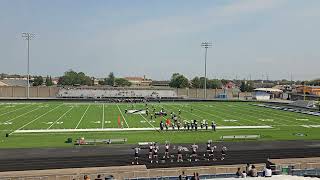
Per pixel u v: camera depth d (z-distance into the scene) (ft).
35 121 221.87
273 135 184.14
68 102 378.73
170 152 140.77
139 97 466.70
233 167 114.83
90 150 142.82
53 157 130.21
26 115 252.01
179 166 120.78
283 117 263.49
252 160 130.11
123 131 189.57
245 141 167.02
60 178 103.60
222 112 291.58
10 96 453.99
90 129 194.70
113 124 214.28
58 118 237.66
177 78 643.45
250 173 90.89
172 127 202.59
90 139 162.09
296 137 179.01
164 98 454.40
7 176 103.24
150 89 522.06
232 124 221.87
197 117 253.85
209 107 338.13
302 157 135.23
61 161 124.67
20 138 166.09
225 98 474.08
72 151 140.56
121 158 130.41
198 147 150.41
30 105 334.65
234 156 136.05
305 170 107.96
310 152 144.56
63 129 193.47
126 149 145.28
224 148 142.82
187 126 200.44
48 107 315.58
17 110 285.84
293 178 69.41
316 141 168.76
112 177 98.12
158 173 109.50
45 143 155.12
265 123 229.25
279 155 138.51
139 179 101.04
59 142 157.69
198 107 336.08
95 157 131.23
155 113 262.88
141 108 314.35
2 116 245.04
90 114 263.90
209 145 139.13
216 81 645.10
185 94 508.94
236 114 278.26
